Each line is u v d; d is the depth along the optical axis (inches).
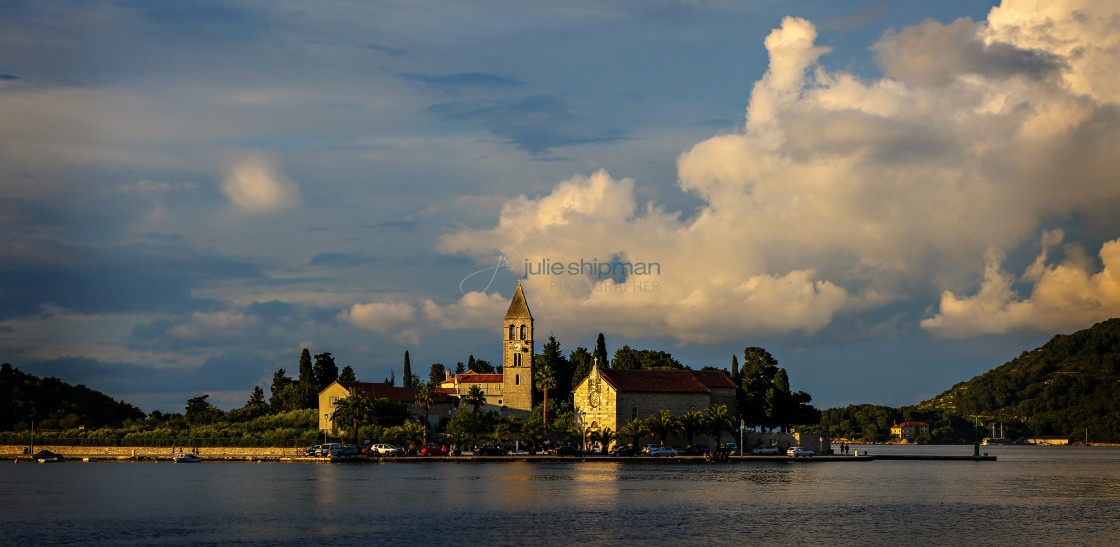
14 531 3405.5
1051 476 6363.2
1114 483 5659.5
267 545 3112.7
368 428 7322.8
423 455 6943.9
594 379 7352.4
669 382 7445.9
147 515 3782.0
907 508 4067.4
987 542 3238.2
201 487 4872.0
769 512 3875.5
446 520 3614.7
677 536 3284.9
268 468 6333.7
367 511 3863.2
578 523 3550.7
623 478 5359.3
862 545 3159.5
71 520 3659.0
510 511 3863.2
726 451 7126.0
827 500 4330.7
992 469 7283.5
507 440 7406.5
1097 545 3196.4
